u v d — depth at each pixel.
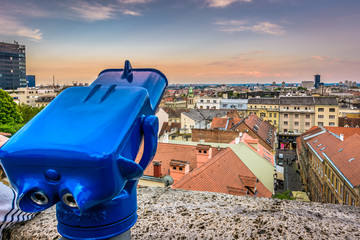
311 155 44.59
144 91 1.71
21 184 1.39
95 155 1.29
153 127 1.62
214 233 2.55
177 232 2.60
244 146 35.50
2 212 2.62
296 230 2.47
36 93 112.81
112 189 1.37
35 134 1.44
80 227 1.52
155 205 2.99
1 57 166.62
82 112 1.56
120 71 2.05
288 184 56.19
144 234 2.61
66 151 1.31
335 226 2.48
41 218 2.97
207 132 47.69
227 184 20.75
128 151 1.51
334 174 30.59
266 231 2.50
